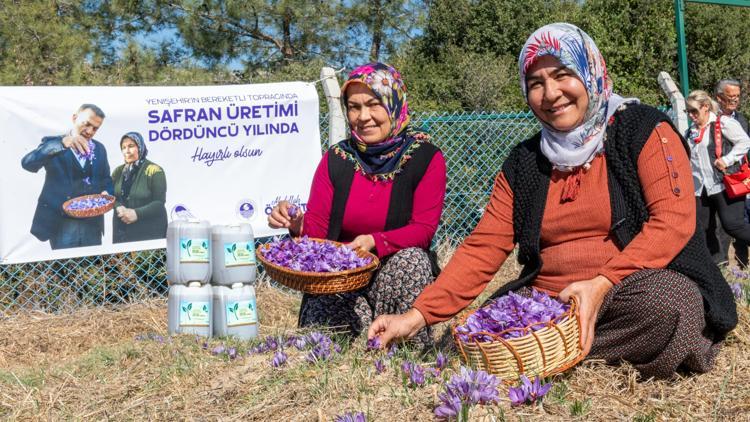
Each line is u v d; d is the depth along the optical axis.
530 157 3.25
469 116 7.91
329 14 18.66
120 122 6.18
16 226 5.95
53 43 14.45
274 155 6.57
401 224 4.09
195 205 6.40
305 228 4.21
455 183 7.86
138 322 5.91
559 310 2.82
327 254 3.66
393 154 4.07
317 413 2.76
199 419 2.88
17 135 5.91
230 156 6.46
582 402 2.69
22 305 6.24
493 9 20.88
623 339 3.00
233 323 4.79
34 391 3.35
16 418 3.09
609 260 3.01
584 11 17.75
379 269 3.98
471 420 2.55
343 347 3.50
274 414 2.84
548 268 3.21
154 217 6.31
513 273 7.16
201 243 4.78
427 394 2.80
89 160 6.11
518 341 2.70
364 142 4.09
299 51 19.22
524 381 2.64
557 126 3.03
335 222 4.12
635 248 2.92
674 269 3.00
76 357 4.73
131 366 3.60
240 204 6.51
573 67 2.95
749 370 3.15
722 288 3.13
